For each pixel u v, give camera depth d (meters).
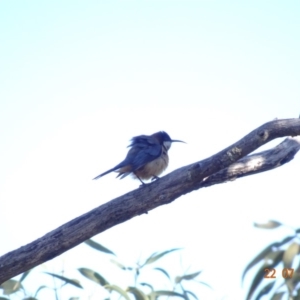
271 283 10.83
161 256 12.34
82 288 12.03
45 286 12.02
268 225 11.02
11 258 11.69
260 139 11.69
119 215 12.03
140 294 12.01
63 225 11.95
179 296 12.12
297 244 10.72
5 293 12.12
